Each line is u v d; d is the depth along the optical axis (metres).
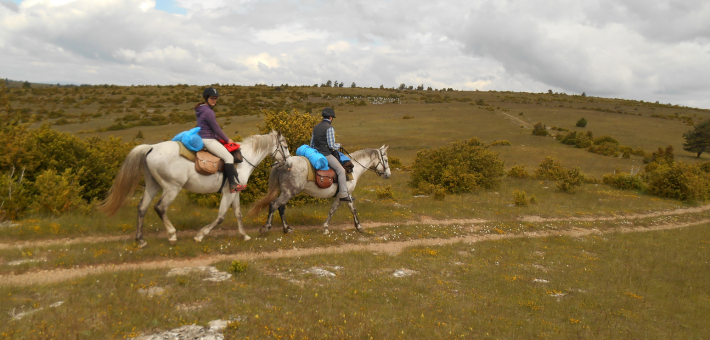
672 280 8.45
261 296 5.41
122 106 91.69
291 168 8.48
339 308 5.31
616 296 7.11
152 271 5.96
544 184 23.78
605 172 32.66
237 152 7.67
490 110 91.38
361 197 16.23
